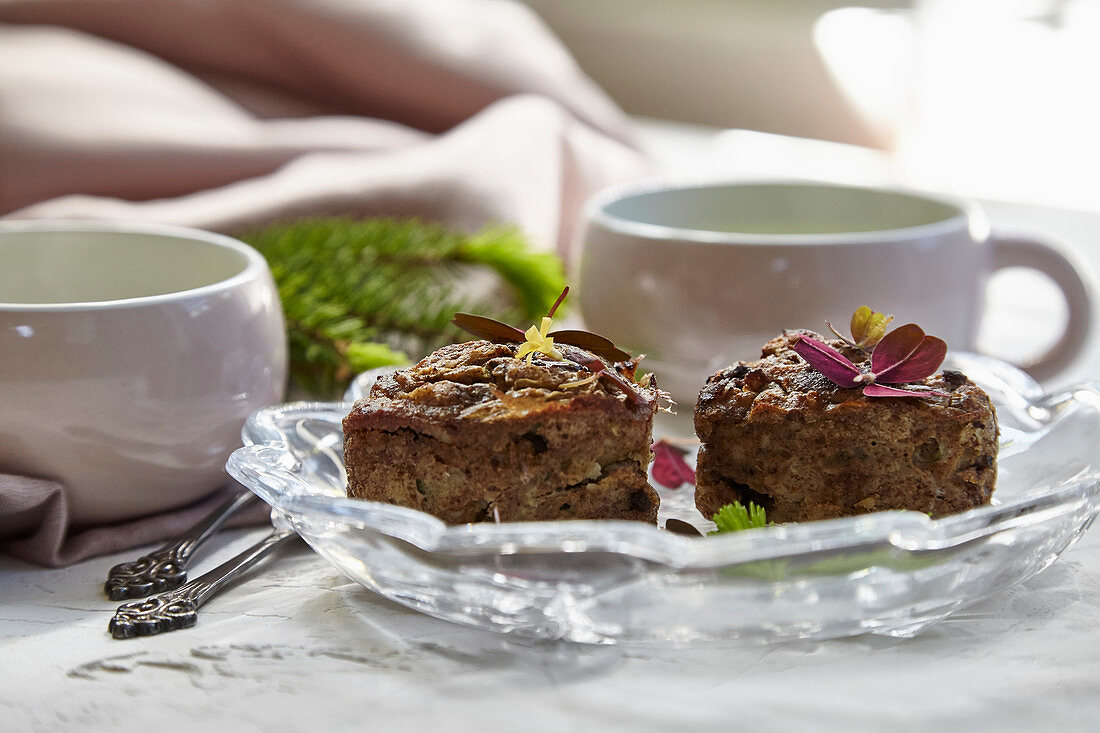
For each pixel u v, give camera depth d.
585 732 0.47
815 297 0.58
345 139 0.74
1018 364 0.61
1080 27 1.25
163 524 0.54
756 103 1.29
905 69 1.26
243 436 0.53
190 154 0.70
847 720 0.47
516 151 0.71
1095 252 0.77
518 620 0.48
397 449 0.51
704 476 0.54
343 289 0.61
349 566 0.50
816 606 0.48
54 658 0.49
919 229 0.59
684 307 0.59
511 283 0.64
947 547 0.48
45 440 0.52
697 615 0.48
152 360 0.53
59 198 0.69
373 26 0.79
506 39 0.83
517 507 0.51
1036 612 0.50
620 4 1.30
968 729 0.47
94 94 0.71
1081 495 0.49
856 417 0.52
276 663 0.49
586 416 0.51
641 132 1.07
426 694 0.48
